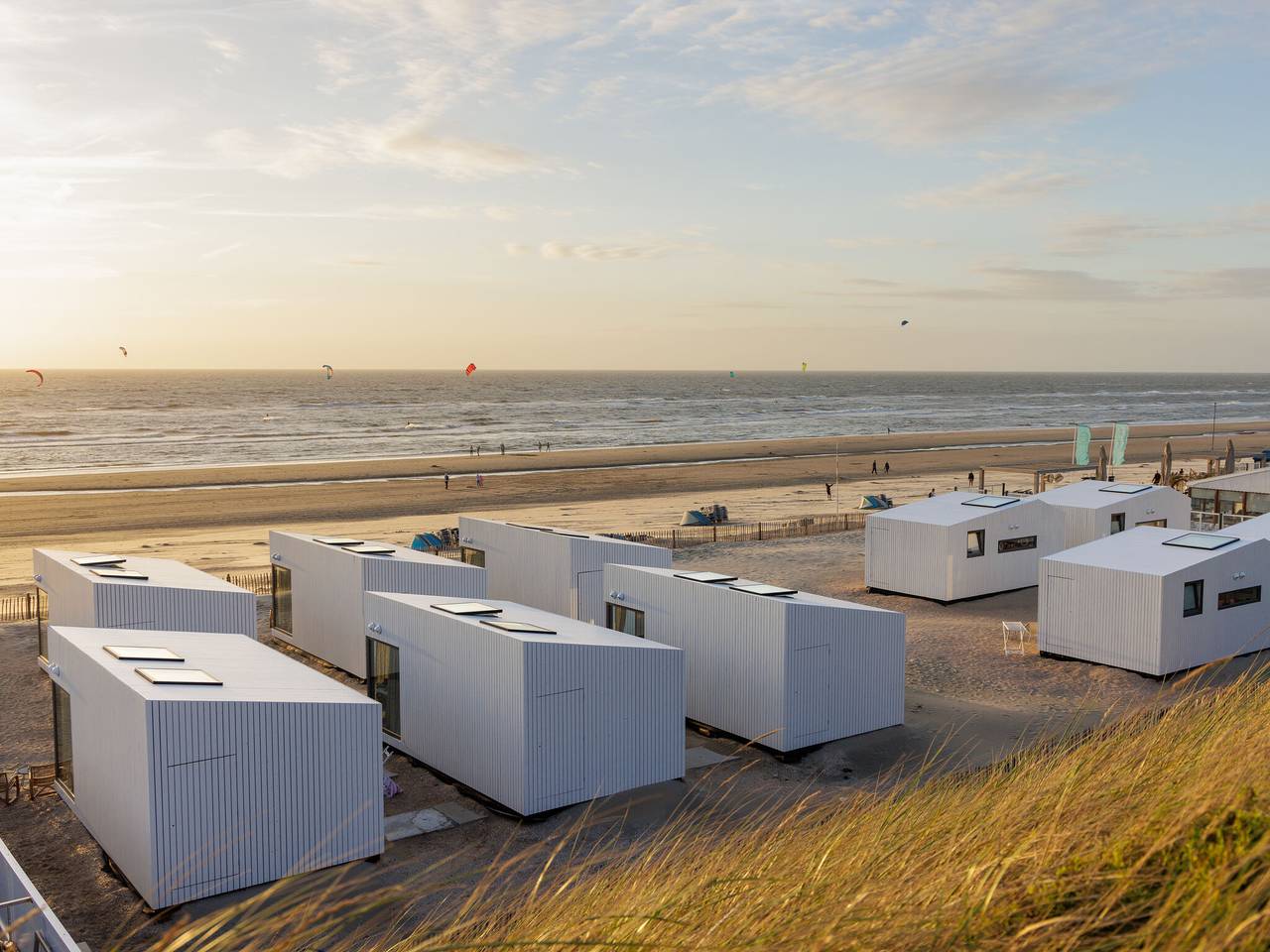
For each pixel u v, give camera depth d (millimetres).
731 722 22031
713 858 5254
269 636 30969
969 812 4973
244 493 77188
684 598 23203
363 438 134500
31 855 16281
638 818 17562
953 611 34750
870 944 3402
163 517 65125
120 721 14727
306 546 28484
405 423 164000
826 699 21406
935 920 3512
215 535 58625
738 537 53688
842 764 20500
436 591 26812
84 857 16156
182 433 140375
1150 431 153500
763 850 5035
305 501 72938
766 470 95875
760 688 21266
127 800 14555
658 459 107438
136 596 23266
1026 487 78438
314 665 27688
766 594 21750
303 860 13328
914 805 5441
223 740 14320
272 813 14766
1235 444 126812
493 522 33156
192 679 15328
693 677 23062
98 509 68188
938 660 28547
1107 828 4273
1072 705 24266
